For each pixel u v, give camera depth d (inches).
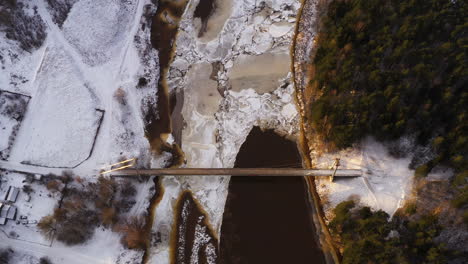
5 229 1486.2
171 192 1627.7
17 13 1797.5
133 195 1599.4
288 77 1802.4
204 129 1747.0
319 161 1612.9
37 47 1788.9
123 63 1856.5
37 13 1831.9
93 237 1503.4
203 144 1715.1
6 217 1483.8
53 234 1481.3
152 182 1641.2
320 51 1715.1
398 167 1529.3
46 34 1815.9
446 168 1478.8
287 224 1535.4
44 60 1752.0
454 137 1421.0
